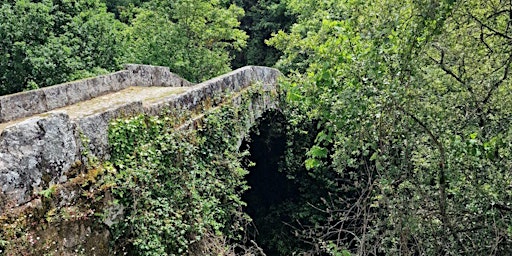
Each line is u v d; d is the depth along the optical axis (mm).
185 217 5094
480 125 4473
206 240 5203
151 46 14297
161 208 4777
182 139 5484
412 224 4434
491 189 4277
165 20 14586
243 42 16375
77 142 4070
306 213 11570
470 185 4461
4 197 3301
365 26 4363
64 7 11312
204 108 6465
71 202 3852
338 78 4473
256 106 8281
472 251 4590
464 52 4645
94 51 11602
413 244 4695
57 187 3736
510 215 4281
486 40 4789
